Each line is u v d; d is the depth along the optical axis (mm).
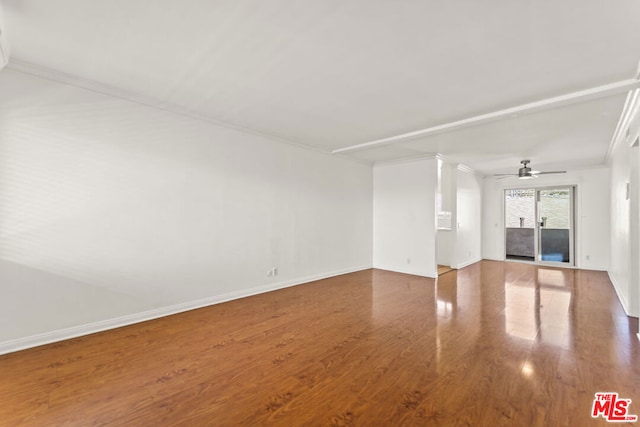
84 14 1884
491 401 1950
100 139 3023
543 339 2902
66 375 2240
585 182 6762
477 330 3131
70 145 2846
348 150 5426
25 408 1864
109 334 2986
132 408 1880
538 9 1747
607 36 1999
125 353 2594
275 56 2363
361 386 2125
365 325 3275
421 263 5910
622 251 4277
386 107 3377
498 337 2953
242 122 3996
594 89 2787
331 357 2549
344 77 2688
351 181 6188
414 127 4117
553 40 2061
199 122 3809
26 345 2645
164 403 1929
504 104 3238
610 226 6008
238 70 2604
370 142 4945
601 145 4832
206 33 2082
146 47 2275
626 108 3162
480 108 3365
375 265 6691
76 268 2902
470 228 7367
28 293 2652
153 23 1976
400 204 6254
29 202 2641
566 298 4348
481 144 4844
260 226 4535
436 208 5734
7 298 2555
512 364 2422
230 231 4160
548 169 7090
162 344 2777
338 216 5891
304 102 3277
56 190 2777
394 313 3674
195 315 3562
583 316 3564
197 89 3006
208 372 2303
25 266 2635
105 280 3078
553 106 3125
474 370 2334
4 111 2514
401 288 4906
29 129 2629
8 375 2225
